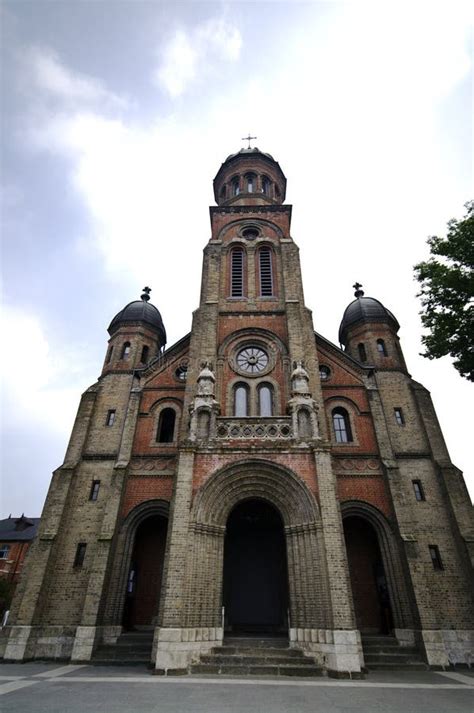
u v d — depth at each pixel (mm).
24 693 10258
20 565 53156
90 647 16750
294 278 25594
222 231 28922
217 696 10156
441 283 14617
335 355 25797
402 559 18844
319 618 14719
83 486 21547
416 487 21141
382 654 16562
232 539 21359
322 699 9984
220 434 18656
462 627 17625
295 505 17000
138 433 23156
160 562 21109
